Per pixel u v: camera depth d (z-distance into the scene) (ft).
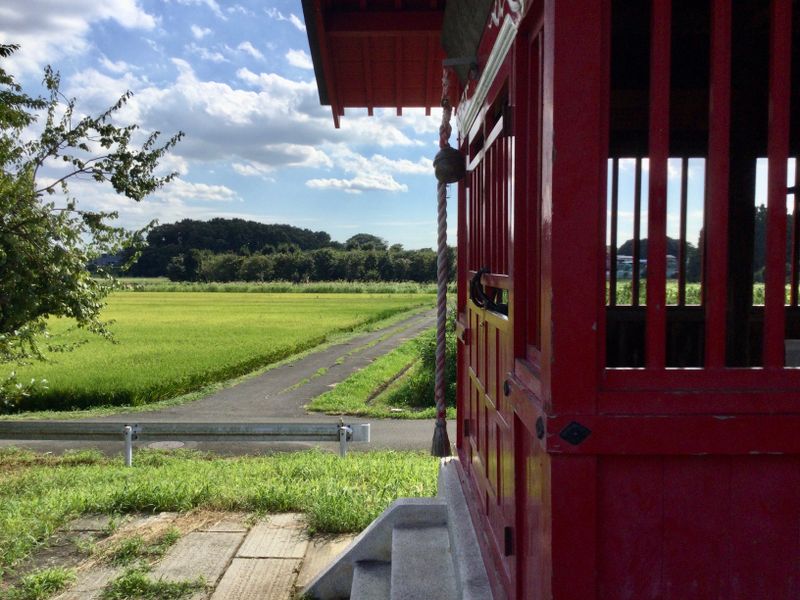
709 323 6.26
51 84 29.60
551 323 6.15
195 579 15.55
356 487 22.24
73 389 53.42
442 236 13.92
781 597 6.17
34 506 20.18
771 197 6.16
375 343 101.40
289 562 16.58
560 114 6.05
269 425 31.86
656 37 6.11
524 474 7.98
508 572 8.70
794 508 6.15
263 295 273.54
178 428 31.76
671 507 6.18
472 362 12.90
